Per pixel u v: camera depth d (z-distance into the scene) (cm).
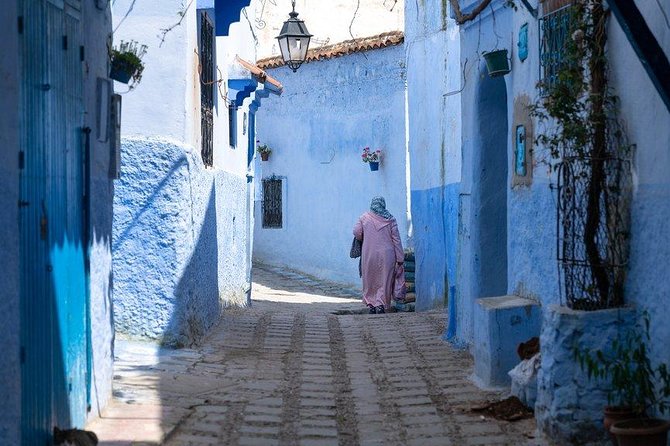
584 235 756
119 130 877
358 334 1402
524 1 940
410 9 1905
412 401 925
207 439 770
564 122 774
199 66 1289
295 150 2825
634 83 721
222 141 1553
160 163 1180
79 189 754
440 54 1678
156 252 1180
